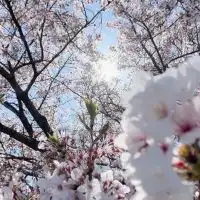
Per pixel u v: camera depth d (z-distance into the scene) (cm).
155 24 1302
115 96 1336
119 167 229
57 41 1238
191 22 1289
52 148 248
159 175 88
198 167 94
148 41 1389
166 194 89
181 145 95
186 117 92
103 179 208
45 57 1293
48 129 920
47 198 211
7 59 1016
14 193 252
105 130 204
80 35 1268
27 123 978
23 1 1156
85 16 1123
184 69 96
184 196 89
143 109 91
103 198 203
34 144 870
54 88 1359
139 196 91
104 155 220
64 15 1213
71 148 253
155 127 90
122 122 94
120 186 204
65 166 215
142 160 88
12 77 977
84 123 206
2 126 869
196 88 94
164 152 89
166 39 1372
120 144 92
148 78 93
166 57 1383
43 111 1383
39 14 1134
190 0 1268
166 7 1274
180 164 95
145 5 1266
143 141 91
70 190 208
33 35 1144
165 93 92
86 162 214
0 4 1070
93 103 205
